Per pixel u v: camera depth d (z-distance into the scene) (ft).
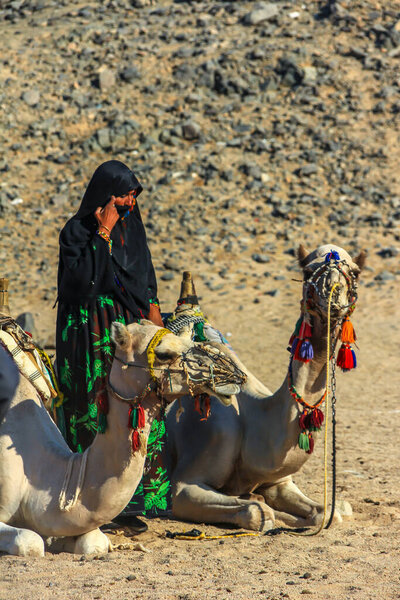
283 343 106.93
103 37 201.67
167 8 215.51
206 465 41.09
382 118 172.86
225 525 39.96
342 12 198.70
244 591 27.66
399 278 130.21
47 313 120.67
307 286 36.96
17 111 178.19
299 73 181.98
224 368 30.45
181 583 28.68
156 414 31.24
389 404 81.05
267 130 170.30
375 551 34.37
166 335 30.89
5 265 137.90
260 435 39.88
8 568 30.04
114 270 38.45
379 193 153.48
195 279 131.44
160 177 159.53
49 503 32.30
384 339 108.99
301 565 31.86
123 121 172.45
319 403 38.14
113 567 30.78
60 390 38.47
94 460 31.71
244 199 154.10
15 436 33.81
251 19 201.46
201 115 174.91
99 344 37.83
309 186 156.76
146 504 38.40
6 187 158.61
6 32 211.00
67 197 155.12
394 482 50.88
